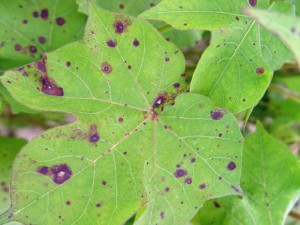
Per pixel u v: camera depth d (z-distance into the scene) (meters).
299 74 0.26
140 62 0.17
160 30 0.21
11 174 0.16
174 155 0.17
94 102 0.17
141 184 0.17
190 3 0.17
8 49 0.20
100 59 0.17
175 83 0.17
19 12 0.20
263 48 0.17
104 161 0.17
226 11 0.17
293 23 0.11
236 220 0.21
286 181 0.21
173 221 0.18
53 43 0.20
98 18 0.16
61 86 0.17
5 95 0.20
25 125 0.25
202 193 0.18
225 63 0.17
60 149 0.16
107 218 0.17
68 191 0.16
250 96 0.17
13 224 0.21
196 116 0.17
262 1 0.17
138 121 0.17
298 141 0.27
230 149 0.17
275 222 0.21
